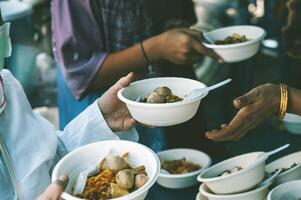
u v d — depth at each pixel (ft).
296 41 8.36
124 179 4.07
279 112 5.32
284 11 9.88
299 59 8.93
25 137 4.79
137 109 4.62
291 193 5.21
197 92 4.61
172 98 4.73
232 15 15.24
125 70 7.05
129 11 7.04
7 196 4.64
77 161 4.49
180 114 4.56
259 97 5.21
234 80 10.62
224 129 5.32
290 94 5.25
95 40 7.00
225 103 10.91
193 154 7.25
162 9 7.59
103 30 7.04
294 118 7.13
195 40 6.83
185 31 7.00
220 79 14.03
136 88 5.03
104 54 7.03
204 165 6.93
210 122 12.37
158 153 7.32
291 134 7.34
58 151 5.27
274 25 12.07
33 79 13.43
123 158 4.46
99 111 5.20
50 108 14.26
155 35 7.52
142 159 4.44
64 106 7.75
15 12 11.98
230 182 5.19
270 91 5.25
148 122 4.70
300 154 6.02
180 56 6.86
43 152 4.81
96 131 5.26
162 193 6.40
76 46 6.93
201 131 8.54
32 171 4.68
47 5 15.44
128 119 5.20
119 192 4.04
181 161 7.18
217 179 5.19
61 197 3.89
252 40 6.84
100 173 4.38
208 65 14.11
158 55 6.99
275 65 14.20
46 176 4.81
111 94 5.09
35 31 15.19
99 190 4.16
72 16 6.81
